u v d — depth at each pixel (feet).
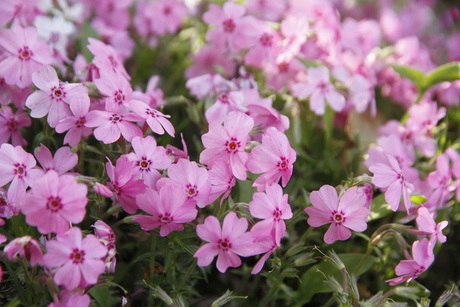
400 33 1.51
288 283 1.09
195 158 1.21
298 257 1.00
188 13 1.36
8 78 1.01
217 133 0.93
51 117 0.96
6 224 1.03
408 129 1.17
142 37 1.41
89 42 1.12
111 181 0.91
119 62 1.09
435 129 1.22
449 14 1.66
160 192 0.89
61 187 0.85
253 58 1.18
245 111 1.05
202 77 1.13
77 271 0.85
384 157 1.06
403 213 1.14
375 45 1.37
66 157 0.95
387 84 1.37
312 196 0.93
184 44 1.42
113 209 0.94
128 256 1.09
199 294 1.07
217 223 0.89
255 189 1.04
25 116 1.04
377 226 1.15
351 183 0.97
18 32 1.01
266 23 1.17
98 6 1.36
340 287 0.93
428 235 0.97
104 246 0.87
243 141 0.93
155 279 1.00
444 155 1.08
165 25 1.35
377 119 1.31
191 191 0.91
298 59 1.19
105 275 0.95
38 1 1.20
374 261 1.04
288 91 1.23
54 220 0.85
